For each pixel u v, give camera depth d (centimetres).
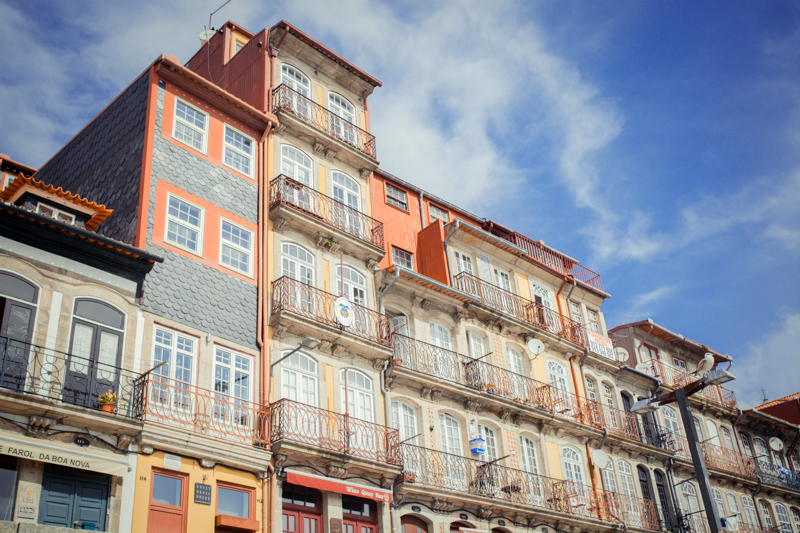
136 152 1977
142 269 1739
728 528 3434
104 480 1530
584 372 3183
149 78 2056
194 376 1780
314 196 2330
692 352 4022
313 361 2083
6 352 1455
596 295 3516
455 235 2880
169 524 1594
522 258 3133
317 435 1970
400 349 2367
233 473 1750
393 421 2272
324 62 2652
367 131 2717
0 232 1545
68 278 1612
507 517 2420
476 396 2500
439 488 2186
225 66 2655
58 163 2362
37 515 1407
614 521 2791
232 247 2030
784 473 4019
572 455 2845
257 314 1998
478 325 2753
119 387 1606
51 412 1455
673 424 3566
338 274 2300
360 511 2048
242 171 2172
